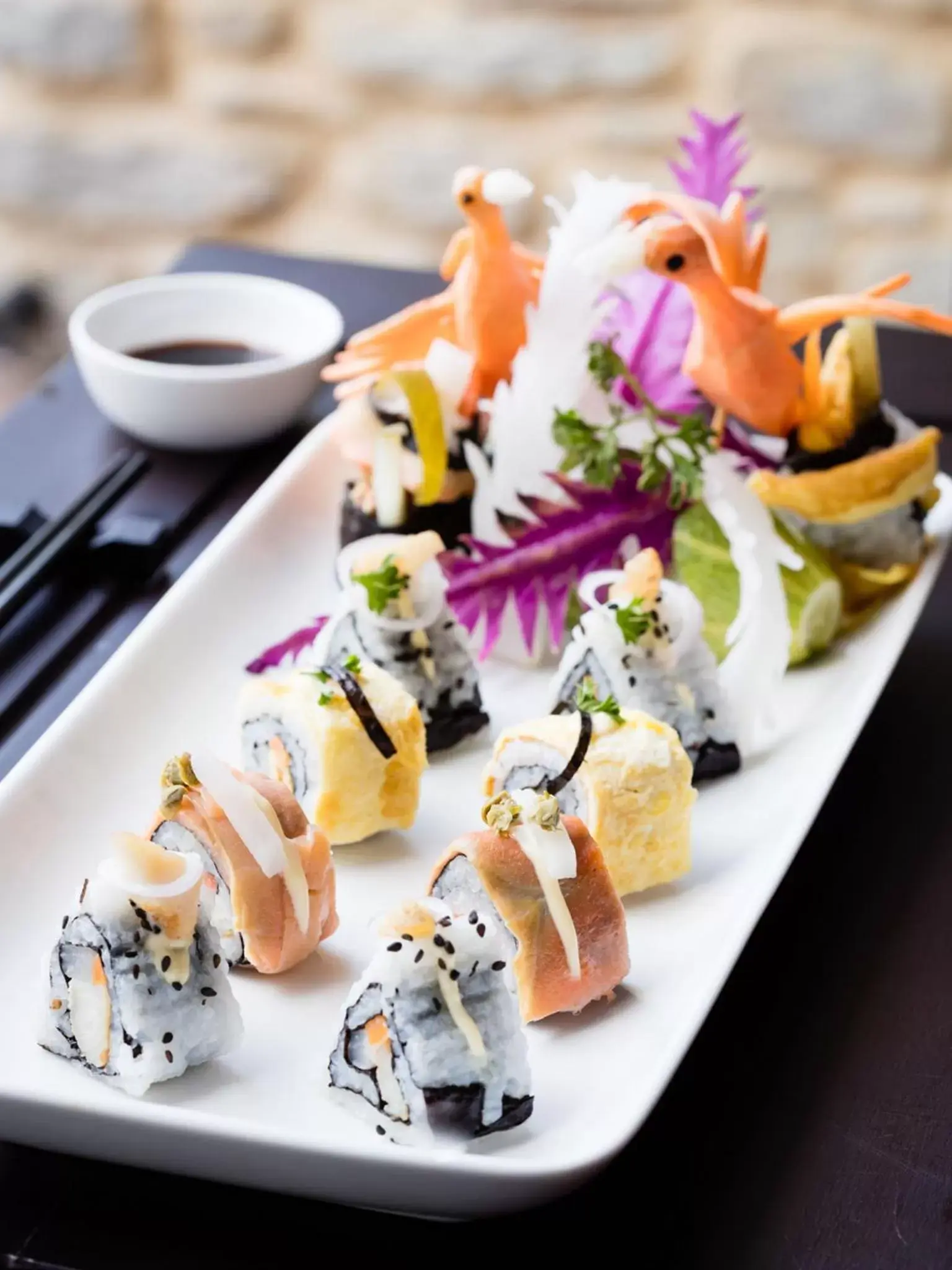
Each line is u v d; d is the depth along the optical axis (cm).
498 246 78
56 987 60
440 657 73
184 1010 60
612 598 73
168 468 85
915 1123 60
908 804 70
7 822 66
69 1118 56
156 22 129
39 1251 57
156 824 64
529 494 77
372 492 78
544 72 125
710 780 71
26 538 79
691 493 76
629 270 75
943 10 119
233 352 90
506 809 63
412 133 130
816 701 75
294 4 127
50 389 90
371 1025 59
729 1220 58
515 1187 55
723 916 66
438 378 78
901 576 78
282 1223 58
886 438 77
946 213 125
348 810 68
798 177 126
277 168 132
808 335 78
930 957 65
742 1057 62
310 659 74
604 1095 60
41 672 74
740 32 122
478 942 59
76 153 134
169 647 73
